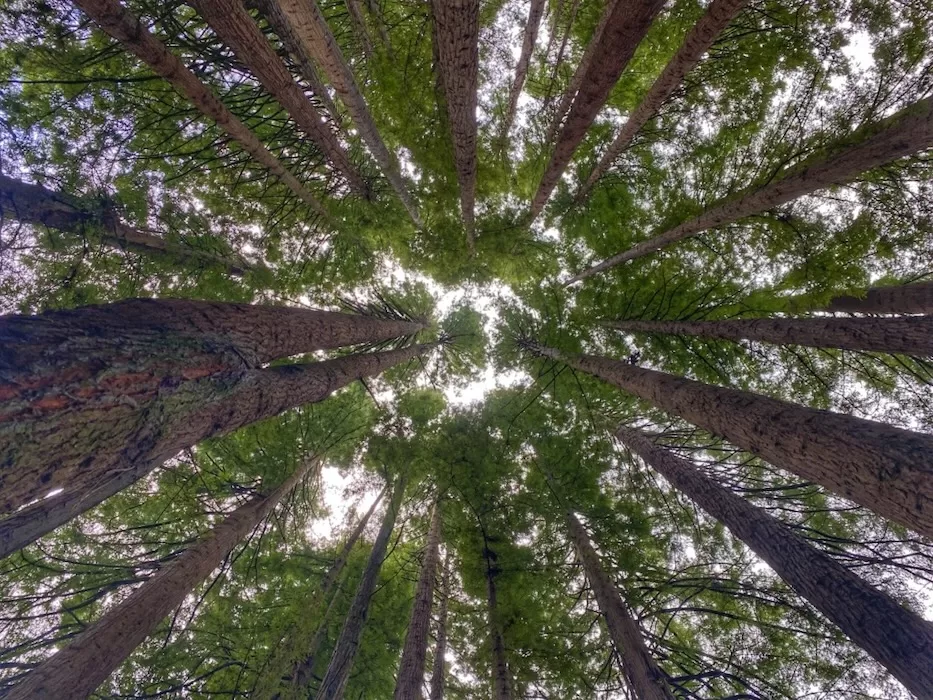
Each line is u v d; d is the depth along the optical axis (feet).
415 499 38.83
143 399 8.35
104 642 15.72
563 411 38.88
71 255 24.09
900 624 13.85
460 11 16.39
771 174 23.62
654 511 31.40
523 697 25.89
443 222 37.50
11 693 13.89
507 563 31.68
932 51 19.95
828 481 13.29
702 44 19.66
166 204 25.29
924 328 20.48
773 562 17.81
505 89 34.35
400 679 22.40
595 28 29.55
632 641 21.17
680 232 28.66
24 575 21.71
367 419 40.63
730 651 23.52
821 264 24.85
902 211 22.84
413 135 30.91
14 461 6.40
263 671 22.21
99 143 22.29
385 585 34.01
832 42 23.35
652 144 33.42
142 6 16.93
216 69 20.35
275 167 25.40
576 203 37.32
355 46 28.17
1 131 20.54
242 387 11.46
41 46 19.22
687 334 31.19
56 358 7.23
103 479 8.91
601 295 37.17
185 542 22.82
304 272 34.04
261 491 29.14
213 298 29.81
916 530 11.00
